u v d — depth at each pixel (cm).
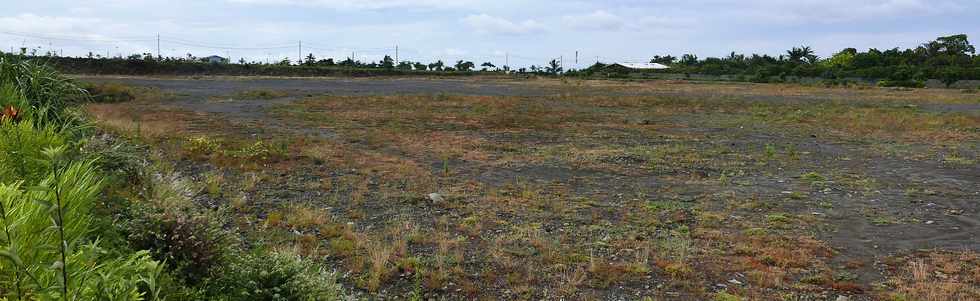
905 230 746
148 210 431
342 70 7575
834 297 520
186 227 405
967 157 1388
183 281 366
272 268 411
